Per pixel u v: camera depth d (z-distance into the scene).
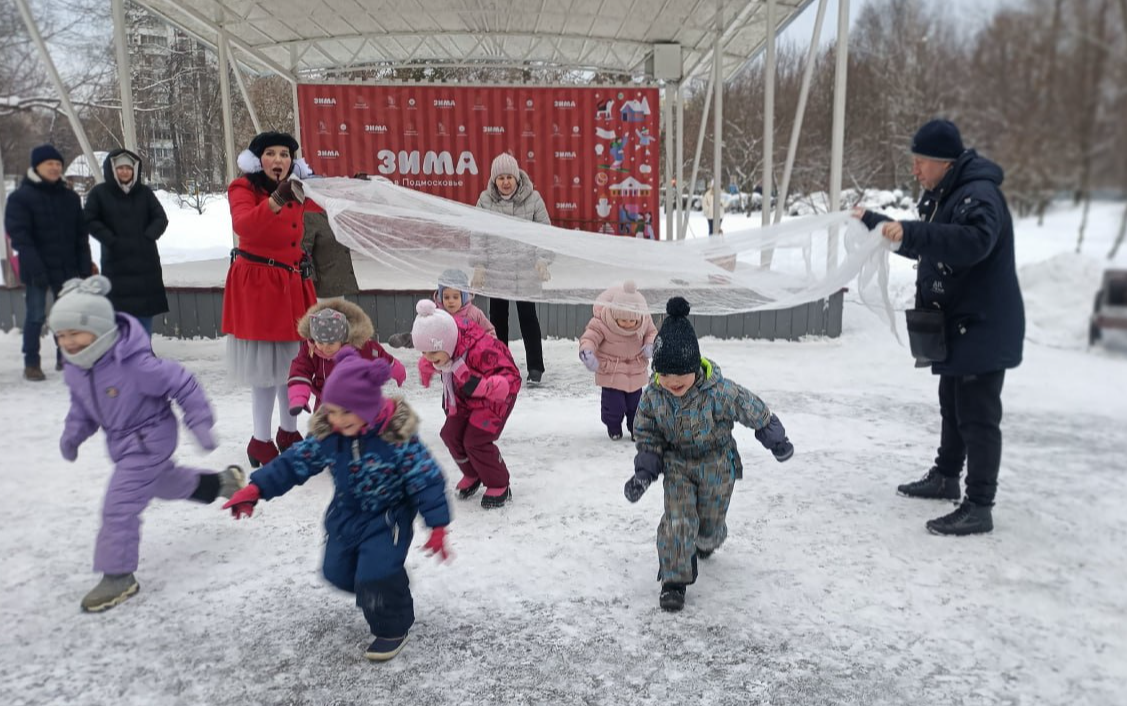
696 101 18.08
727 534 3.68
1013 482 4.40
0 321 8.65
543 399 6.41
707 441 3.13
